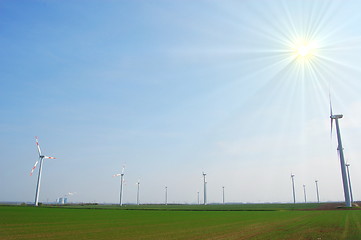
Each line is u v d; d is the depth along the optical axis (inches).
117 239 862.5
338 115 3486.7
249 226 1298.0
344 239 844.0
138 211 3009.4
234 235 960.9
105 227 1249.4
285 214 2348.7
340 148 3444.9
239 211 3075.8
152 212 2800.2
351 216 1907.0
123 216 2096.5
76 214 2235.5
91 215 2151.8
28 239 855.1
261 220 1683.1
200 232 1056.8
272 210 3250.5
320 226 1250.6
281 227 1230.9
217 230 1128.8
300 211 2883.9
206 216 2151.8
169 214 2440.9
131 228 1210.0
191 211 3110.2
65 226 1274.6
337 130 3494.1
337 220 1579.7
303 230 1098.1
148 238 887.7
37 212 2378.2
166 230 1129.4
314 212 2593.5
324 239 848.3
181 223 1485.0
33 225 1301.7
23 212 2345.0
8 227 1205.1
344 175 3380.9
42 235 954.7
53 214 2167.8
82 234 989.8
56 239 860.0
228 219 1801.2
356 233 995.9
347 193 3336.6
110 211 2906.0
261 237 903.7
